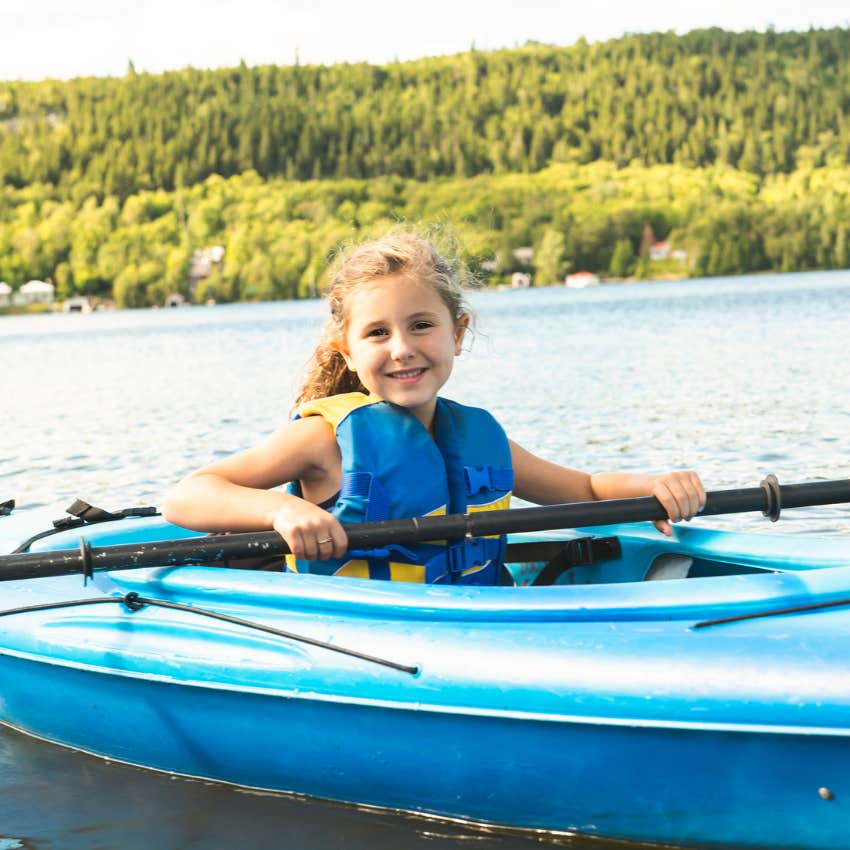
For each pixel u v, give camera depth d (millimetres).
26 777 2314
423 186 100500
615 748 1811
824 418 7047
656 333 19266
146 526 2818
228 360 18125
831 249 81812
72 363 19938
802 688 1706
